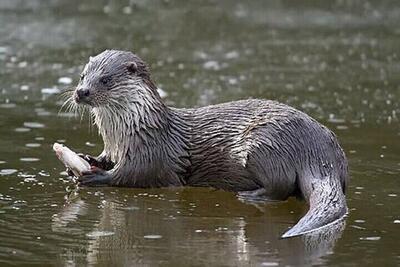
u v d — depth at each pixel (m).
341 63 26.59
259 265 11.98
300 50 28.05
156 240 13.06
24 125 19.64
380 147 18.30
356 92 23.47
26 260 12.07
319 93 23.23
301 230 13.39
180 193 15.77
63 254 12.34
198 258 12.25
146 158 15.88
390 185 15.86
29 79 23.89
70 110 20.92
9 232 13.26
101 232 13.37
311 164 14.97
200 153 15.88
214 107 16.17
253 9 32.91
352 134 19.39
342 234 13.37
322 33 30.20
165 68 25.39
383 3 33.56
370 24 31.30
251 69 25.62
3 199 14.92
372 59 27.08
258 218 14.36
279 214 14.62
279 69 25.75
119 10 32.50
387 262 12.20
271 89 23.47
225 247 12.77
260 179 15.28
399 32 30.36
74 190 15.66
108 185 16.00
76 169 15.89
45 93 22.55
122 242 12.91
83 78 16.14
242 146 15.42
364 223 13.88
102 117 16.16
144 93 15.94
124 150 15.93
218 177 15.86
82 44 27.91
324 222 13.66
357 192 15.48
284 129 15.15
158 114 15.95
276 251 12.60
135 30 29.83
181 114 16.22
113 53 16.27
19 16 31.06
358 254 12.51
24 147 17.97
